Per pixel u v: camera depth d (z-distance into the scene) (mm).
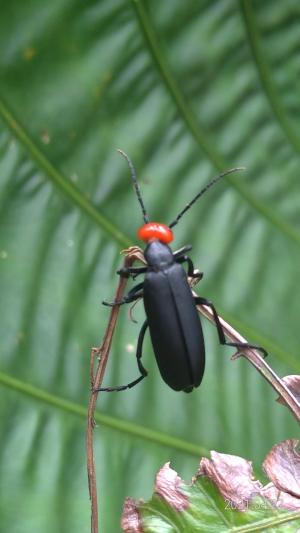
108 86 338
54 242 323
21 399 298
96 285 319
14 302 312
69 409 300
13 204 326
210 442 304
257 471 298
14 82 332
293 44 358
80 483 290
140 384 307
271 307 333
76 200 330
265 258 340
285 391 213
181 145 346
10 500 287
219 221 344
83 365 306
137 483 291
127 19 339
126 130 340
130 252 220
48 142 333
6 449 291
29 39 331
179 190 342
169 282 218
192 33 349
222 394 314
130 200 335
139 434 299
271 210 348
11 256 318
